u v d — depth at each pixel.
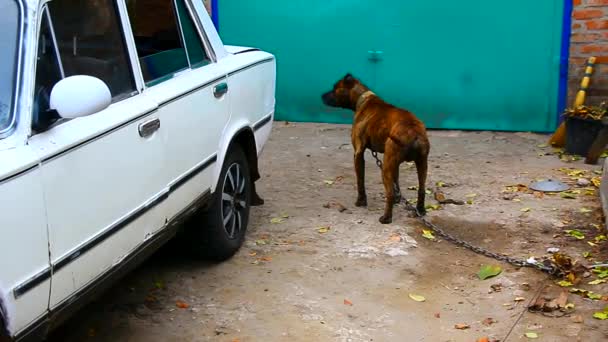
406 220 5.82
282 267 4.97
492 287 4.64
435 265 4.99
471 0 8.28
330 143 8.27
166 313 4.35
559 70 8.22
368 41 8.69
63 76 3.20
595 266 4.86
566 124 7.56
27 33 2.97
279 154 7.88
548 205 6.12
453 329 4.14
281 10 8.84
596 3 7.90
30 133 2.86
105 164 3.27
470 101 8.59
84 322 4.22
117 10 3.65
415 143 5.41
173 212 4.00
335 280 4.77
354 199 6.38
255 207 6.19
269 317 4.30
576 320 4.19
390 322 4.23
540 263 4.91
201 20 4.70
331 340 4.03
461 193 6.48
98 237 3.22
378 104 5.80
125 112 3.47
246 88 5.06
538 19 8.16
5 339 2.69
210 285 4.72
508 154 7.71
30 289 2.76
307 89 9.03
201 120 4.29
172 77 4.16
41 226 2.82
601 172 6.96
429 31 8.48
